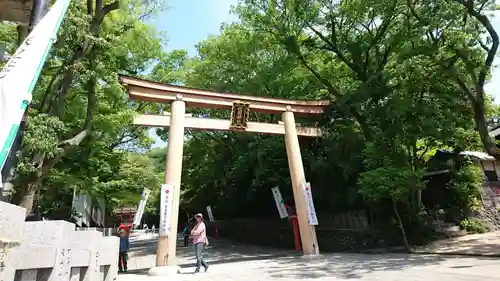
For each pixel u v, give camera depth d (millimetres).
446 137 15547
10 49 9461
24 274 3727
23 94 4438
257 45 20609
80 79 11594
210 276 9883
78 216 23328
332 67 20578
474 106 12680
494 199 21234
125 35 14023
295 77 20344
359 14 17438
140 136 20859
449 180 20859
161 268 11484
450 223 19578
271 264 12617
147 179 24266
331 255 14992
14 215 3344
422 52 13648
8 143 3979
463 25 13117
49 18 5777
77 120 13703
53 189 18781
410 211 17109
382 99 16547
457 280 7184
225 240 30406
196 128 15172
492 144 12289
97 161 17062
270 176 20156
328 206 19719
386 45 17250
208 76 22188
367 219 17688
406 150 16672
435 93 15531
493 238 16297
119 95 13734
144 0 14195
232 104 15727
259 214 26828
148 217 67000
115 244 8078
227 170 24578
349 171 16875
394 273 8695
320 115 18688
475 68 12352
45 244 4219
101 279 7062
